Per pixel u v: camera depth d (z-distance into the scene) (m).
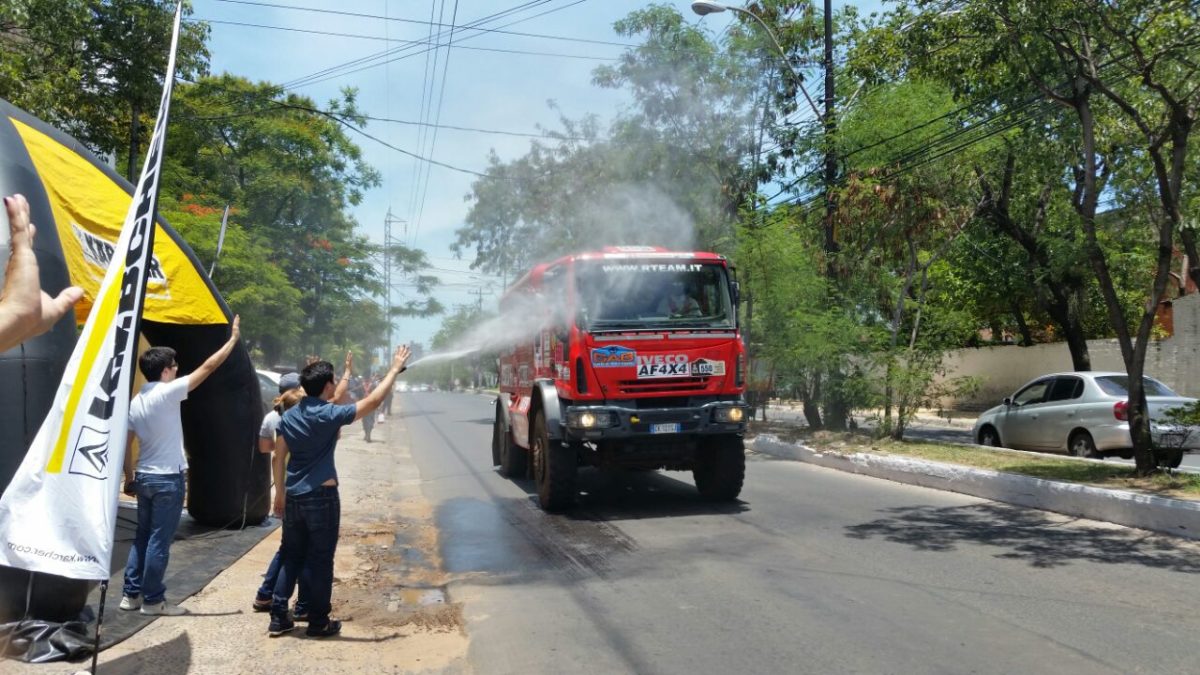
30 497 4.20
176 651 5.20
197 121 23.23
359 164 32.66
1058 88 10.45
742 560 7.54
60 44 13.40
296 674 4.88
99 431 4.25
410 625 5.91
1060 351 25.64
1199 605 5.86
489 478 13.82
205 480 8.74
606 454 10.03
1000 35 9.48
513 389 13.38
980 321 28.03
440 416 33.44
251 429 8.78
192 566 7.25
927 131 15.12
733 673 4.86
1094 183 9.93
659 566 7.44
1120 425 12.69
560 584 6.96
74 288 2.86
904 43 10.40
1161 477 9.18
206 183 23.91
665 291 10.06
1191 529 7.64
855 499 10.58
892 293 17.59
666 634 5.59
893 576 6.86
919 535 8.33
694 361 9.94
